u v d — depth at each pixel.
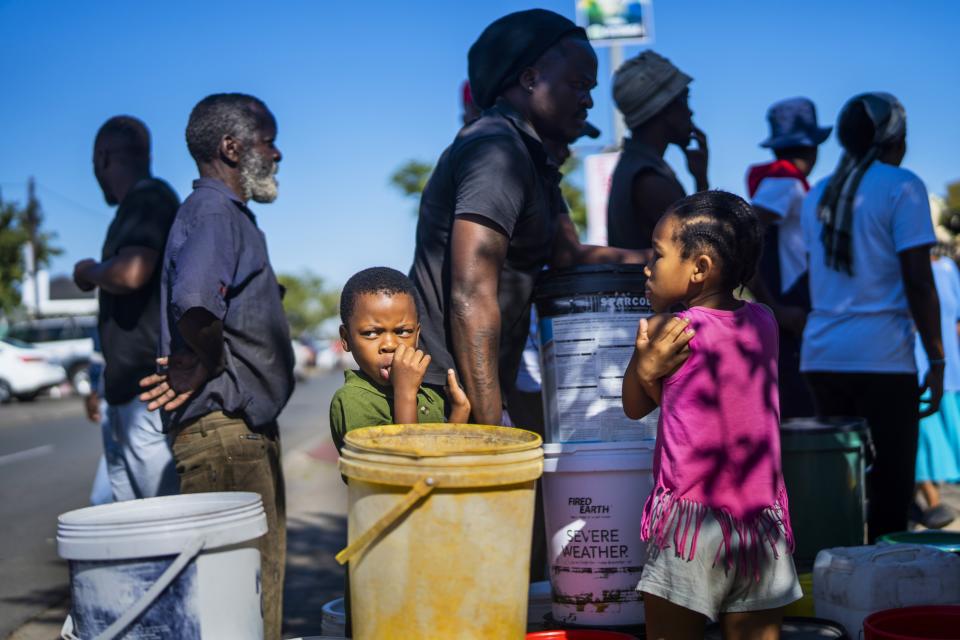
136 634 2.80
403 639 2.62
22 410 24.53
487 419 3.34
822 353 4.68
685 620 2.92
